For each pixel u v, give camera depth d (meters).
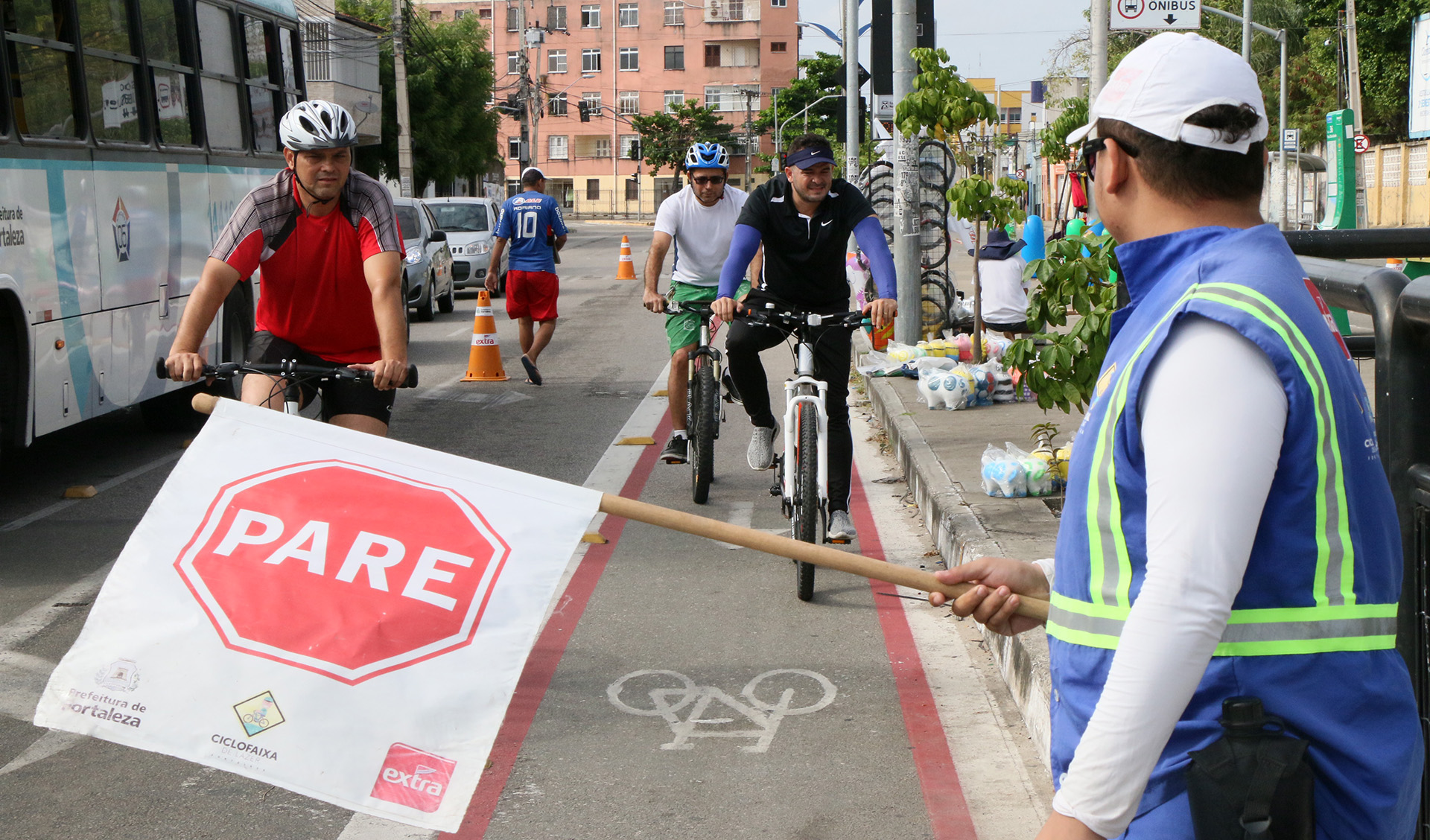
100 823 3.65
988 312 11.74
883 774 3.94
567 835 3.57
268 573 2.28
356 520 2.31
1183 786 1.66
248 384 4.61
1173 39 1.76
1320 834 1.65
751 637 5.26
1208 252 1.69
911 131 11.41
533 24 96.25
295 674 2.24
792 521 5.84
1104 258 5.90
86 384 7.91
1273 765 1.56
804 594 5.69
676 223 7.61
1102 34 10.41
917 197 11.67
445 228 24.83
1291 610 1.62
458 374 13.73
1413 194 37.31
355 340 5.00
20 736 4.29
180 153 9.41
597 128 98.62
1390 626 1.69
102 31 8.31
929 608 5.59
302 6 29.06
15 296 7.00
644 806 3.75
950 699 4.55
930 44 12.66
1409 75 38.31
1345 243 3.45
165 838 3.56
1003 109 87.31
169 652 2.26
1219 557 1.52
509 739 4.24
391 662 2.24
